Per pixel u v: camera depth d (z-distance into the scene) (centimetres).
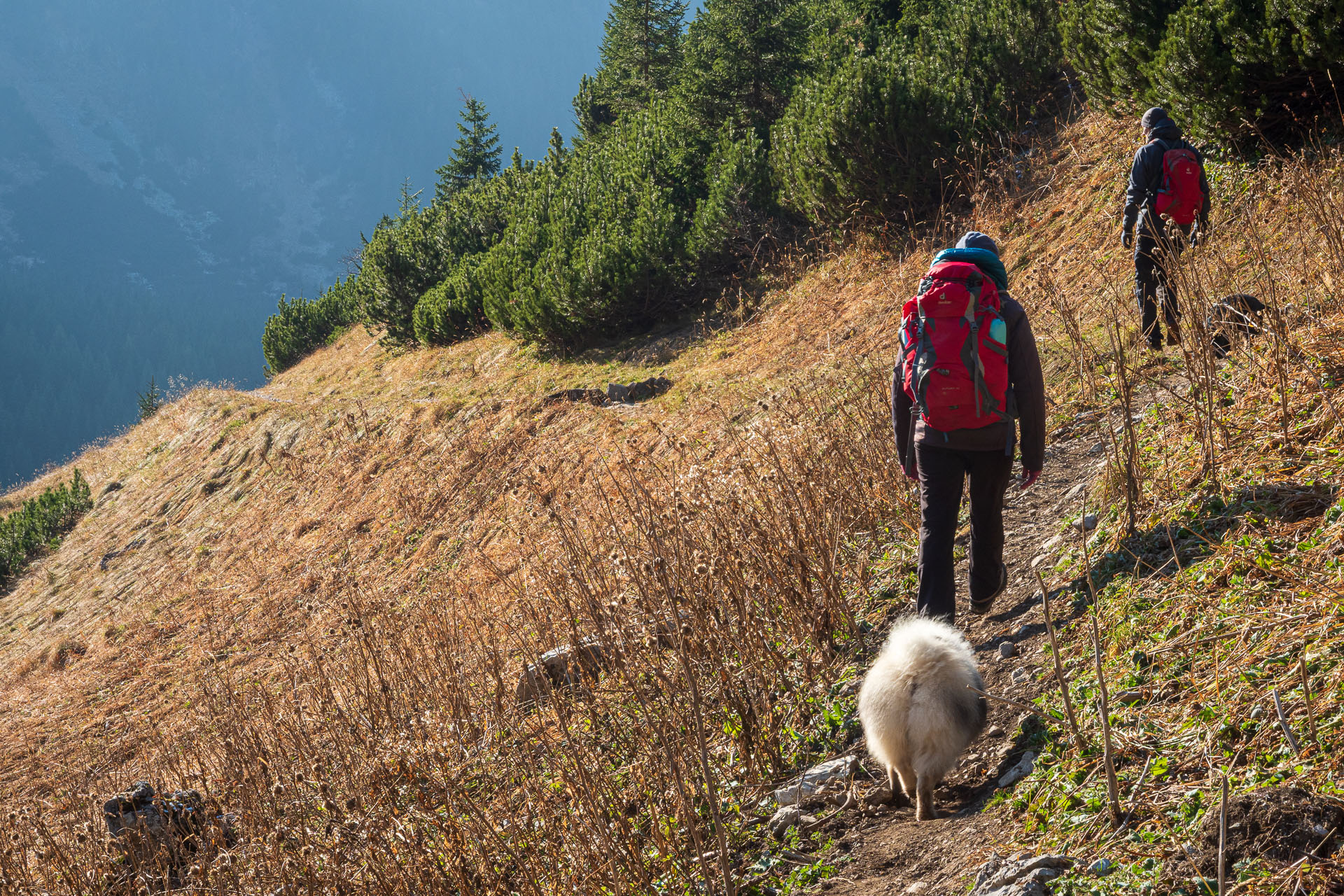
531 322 1828
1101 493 452
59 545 2250
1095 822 254
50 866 505
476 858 386
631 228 1731
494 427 1555
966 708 293
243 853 462
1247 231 668
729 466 641
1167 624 323
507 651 588
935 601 369
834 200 1420
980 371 352
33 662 1580
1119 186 1009
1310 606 286
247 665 1126
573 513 945
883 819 321
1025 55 1355
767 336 1373
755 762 388
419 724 516
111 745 980
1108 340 644
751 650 437
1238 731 257
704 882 306
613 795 387
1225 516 361
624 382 1513
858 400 681
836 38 1838
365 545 1442
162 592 1670
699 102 1894
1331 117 804
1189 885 215
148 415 3350
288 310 3725
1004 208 1166
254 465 2058
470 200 2908
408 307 2659
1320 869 197
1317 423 375
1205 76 855
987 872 254
